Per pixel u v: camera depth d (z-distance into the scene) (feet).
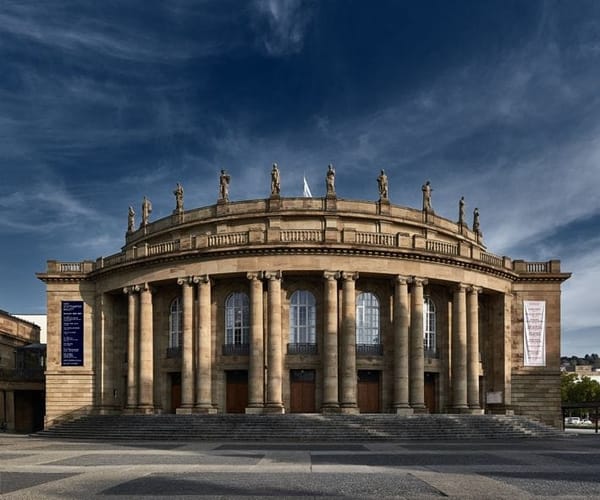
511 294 207.62
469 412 184.03
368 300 184.24
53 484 61.62
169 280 184.96
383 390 179.52
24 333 309.63
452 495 54.65
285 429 138.72
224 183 199.82
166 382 189.98
